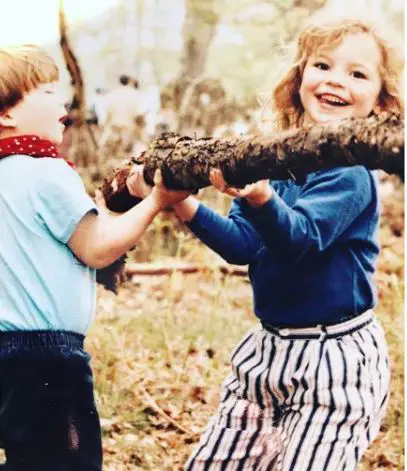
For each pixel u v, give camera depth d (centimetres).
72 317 240
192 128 650
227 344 425
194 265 505
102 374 377
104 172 586
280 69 282
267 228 231
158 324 436
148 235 541
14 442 238
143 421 358
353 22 267
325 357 244
